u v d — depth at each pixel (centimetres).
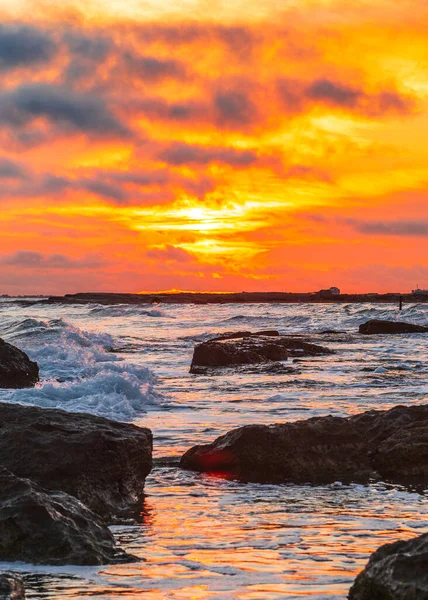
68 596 670
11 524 809
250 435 1270
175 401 2052
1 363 2347
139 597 666
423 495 1106
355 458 1276
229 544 848
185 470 1270
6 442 1075
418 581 591
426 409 1385
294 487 1162
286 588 686
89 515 858
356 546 837
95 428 1123
